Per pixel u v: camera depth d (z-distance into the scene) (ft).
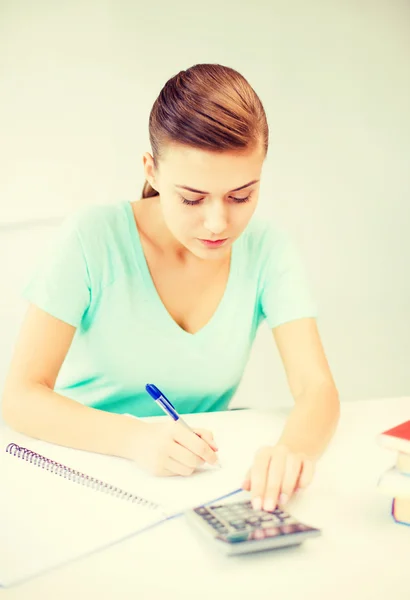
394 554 1.75
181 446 2.30
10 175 6.20
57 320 3.07
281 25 6.61
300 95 6.73
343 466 2.44
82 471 2.34
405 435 1.93
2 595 1.51
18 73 6.14
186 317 3.44
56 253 3.19
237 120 2.46
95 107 6.29
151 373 3.38
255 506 1.96
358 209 6.99
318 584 1.58
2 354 6.17
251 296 3.54
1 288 6.17
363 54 6.84
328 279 6.97
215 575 1.62
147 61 6.35
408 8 6.91
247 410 3.18
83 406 2.74
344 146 6.89
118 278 3.31
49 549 1.74
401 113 7.02
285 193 6.79
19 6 6.09
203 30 6.46
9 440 2.67
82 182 6.32
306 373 3.16
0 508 2.01
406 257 7.20
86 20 6.20
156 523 1.91
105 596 1.52
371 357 7.16
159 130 2.62
